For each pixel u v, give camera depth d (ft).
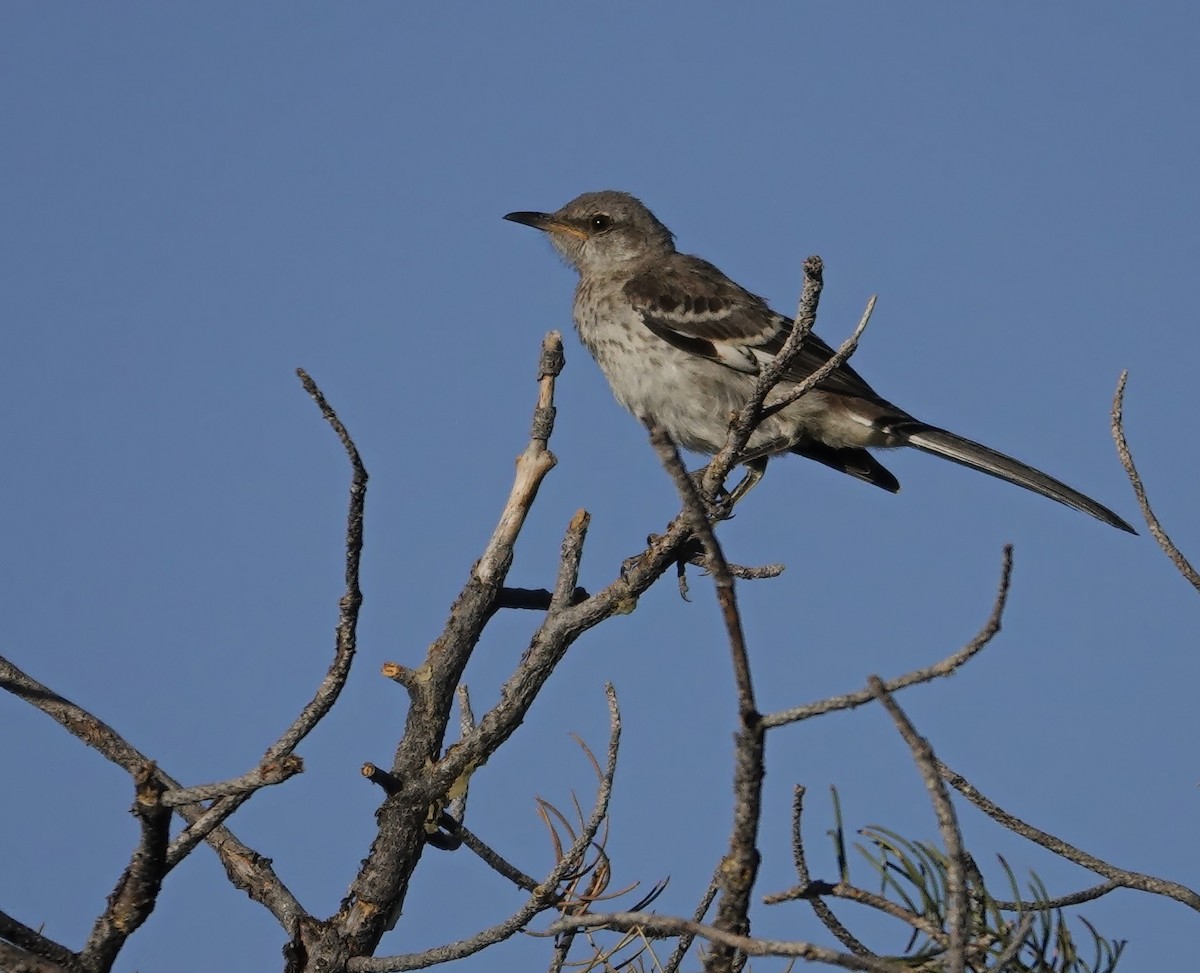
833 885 20.67
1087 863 24.89
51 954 23.97
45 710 30.45
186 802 23.16
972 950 20.83
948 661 19.44
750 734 20.01
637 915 19.42
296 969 29.07
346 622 24.25
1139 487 27.02
